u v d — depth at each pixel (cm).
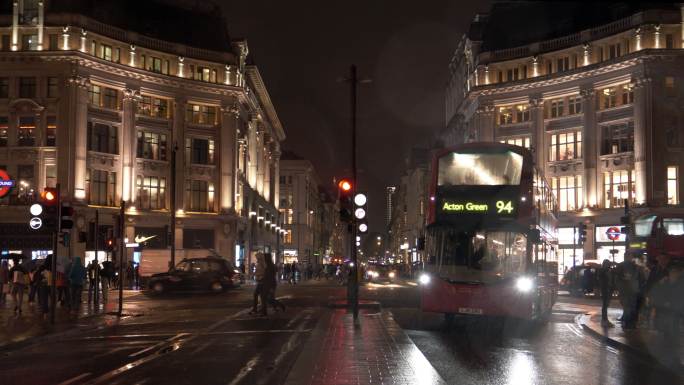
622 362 1441
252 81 7744
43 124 5659
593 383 1180
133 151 6153
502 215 2055
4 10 5812
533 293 2045
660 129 5703
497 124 6831
